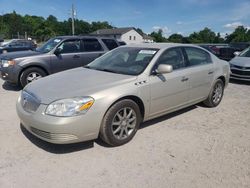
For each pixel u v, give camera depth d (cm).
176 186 285
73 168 317
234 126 459
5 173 304
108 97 347
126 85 372
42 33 7888
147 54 441
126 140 381
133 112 383
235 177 303
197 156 349
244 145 385
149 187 283
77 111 324
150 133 420
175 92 448
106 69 445
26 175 301
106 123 352
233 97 675
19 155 344
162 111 438
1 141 382
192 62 496
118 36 7156
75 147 368
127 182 291
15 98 629
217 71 553
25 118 351
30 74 721
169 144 383
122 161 334
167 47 457
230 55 1648
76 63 784
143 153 355
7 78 714
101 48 841
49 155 346
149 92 400
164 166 324
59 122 317
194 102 509
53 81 393
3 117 484
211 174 308
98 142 383
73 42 785
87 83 371
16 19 8256
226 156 350
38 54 732
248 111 548
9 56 718
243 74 866
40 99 338
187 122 474
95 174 305
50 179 295
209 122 477
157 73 414
